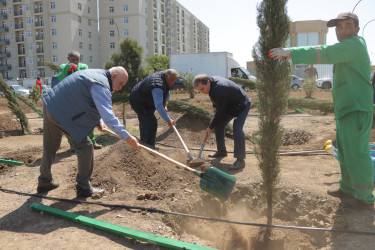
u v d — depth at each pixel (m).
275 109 3.16
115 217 3.39
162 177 4.46
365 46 3.21
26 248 2.79
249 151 6.30
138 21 56.12
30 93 15.52
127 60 8.39
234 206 4.12
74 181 4.50
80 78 3.39
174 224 3.42
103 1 57.16
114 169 4.57
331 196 3.77
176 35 76.88
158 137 7.36
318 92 17.56
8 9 55.81
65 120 3.40
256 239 3.44
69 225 3.22
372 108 3.27
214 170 3.56
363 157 3.28
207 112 7.94
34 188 4.31
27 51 55.31
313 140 7.44
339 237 3.01
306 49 2.96
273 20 2.96
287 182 4.28
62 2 51.56
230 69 24.06
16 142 7.65
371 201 3.37
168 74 5.12
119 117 11.67
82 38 54.34
